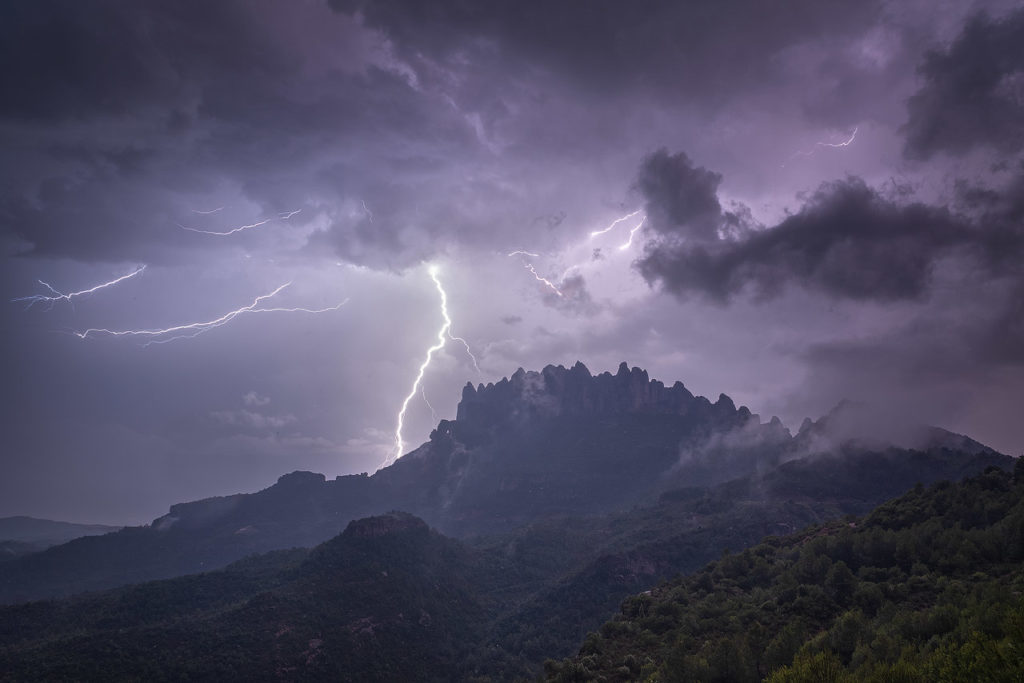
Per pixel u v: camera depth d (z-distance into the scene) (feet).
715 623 341.21
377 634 627.87
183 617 636.07
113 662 516.73
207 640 566.36
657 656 328.08
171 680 505.25
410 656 611.06
